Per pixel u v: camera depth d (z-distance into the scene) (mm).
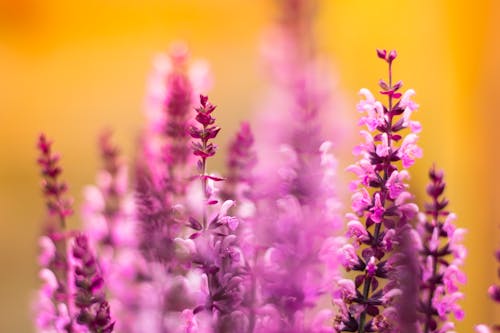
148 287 739
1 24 1927
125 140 1014
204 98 695
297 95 954
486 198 1004
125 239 793
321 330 688
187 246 692
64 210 754
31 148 1659
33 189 1534
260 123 1034
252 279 696
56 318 752
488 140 1045
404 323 682
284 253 696
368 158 687
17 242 1356
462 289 978
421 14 1229
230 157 731
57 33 1965
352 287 689
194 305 707
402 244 683
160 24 2004
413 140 686
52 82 1883
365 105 691
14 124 1736
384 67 1331
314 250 697
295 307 689
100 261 757
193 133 695
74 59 1935
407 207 682
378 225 692
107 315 687
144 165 759
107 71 1889
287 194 707
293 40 1267
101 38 1968
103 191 820
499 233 990
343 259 692
